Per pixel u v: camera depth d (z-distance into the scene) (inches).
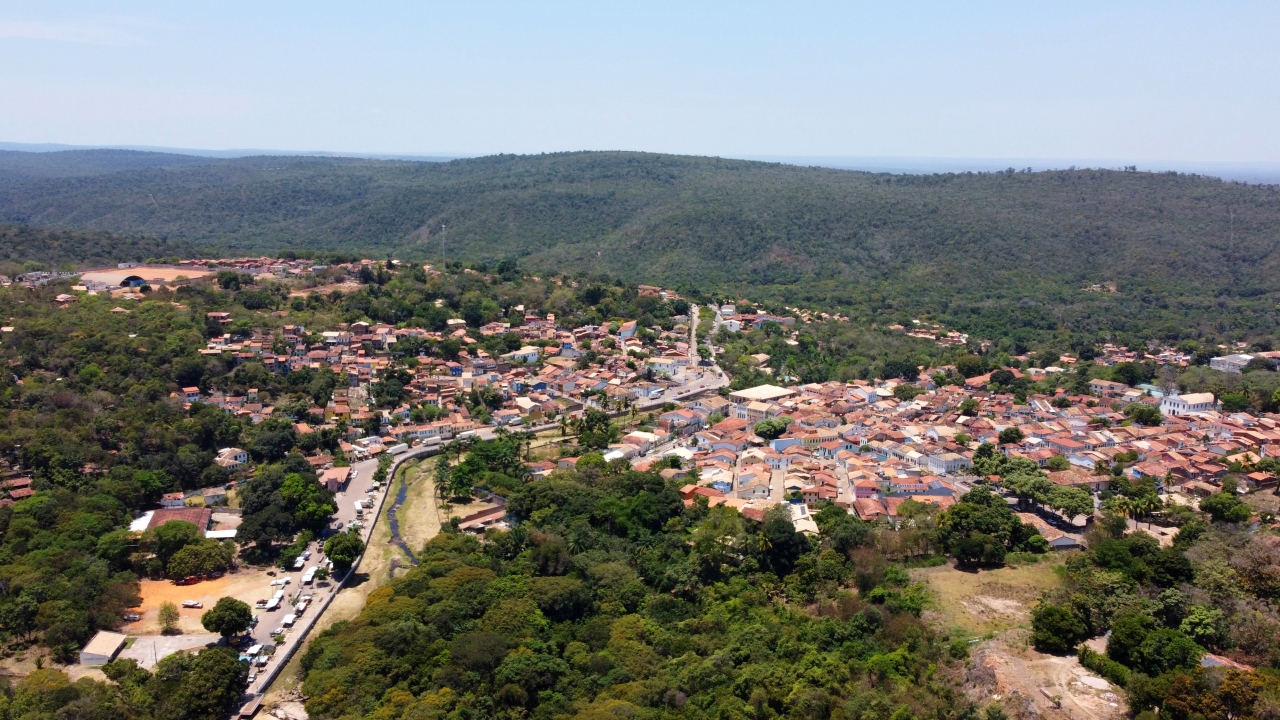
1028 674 5334.6
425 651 6122.1
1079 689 5201.8
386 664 5959.6
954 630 6067.9
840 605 6501.0
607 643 6323.8
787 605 6781.5
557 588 6825.8
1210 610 5629.9
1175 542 7111.2
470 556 7539.4
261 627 6796.3
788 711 5300.2
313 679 5841.5
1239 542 6688.0
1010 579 6884.8
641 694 5649.6
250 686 6038.4
